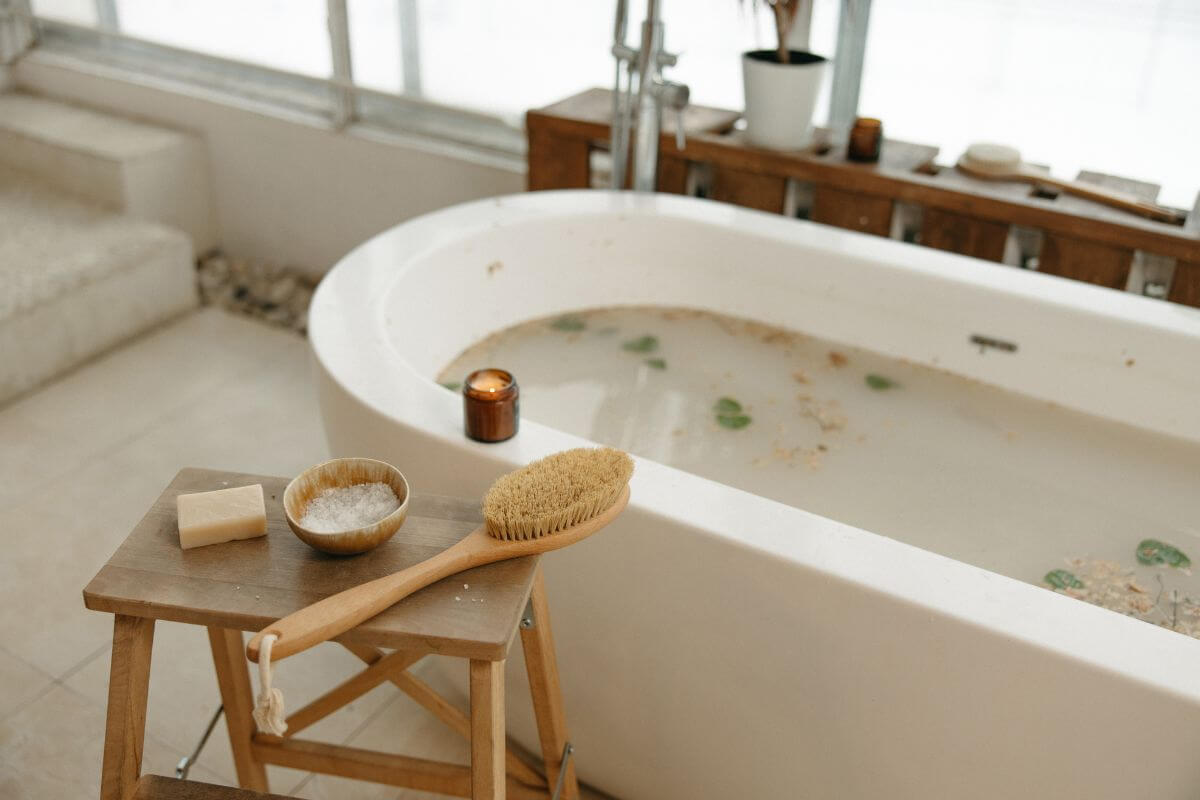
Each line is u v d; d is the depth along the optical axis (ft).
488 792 3.59
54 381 9.08
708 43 8.70
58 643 6.43
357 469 3.92
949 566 4.13
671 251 7.59
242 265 11.18
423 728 5.96
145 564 3.59
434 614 3.45
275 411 8.81
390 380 5.26
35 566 7.02
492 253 7.16
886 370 7.04
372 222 10.32
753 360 7.15
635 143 7.80
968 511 5.84
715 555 4.31
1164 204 7.62
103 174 10.29
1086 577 5.38
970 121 8.10
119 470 7.99
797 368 7.07
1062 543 5.63
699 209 7.54
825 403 6.71
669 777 5.20
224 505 3.72
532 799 4.95
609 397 6.70
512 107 9.65
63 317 9.00
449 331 6.96
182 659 6.36
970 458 6.25
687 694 4.81
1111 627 3.86
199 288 10.68
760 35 8.41
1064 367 6.52
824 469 6.12
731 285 7.55
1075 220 6.77
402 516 3.67
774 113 7.63
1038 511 5.86
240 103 10.56
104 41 11.55
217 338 9.86
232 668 4.58
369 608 3.36
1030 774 4.05
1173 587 5.32
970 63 7.90
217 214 11.28
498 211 7.35
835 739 4.48
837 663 4.26
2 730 5.83
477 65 9.62
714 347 7.30
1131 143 7.60
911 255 6.96
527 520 3.60
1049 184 7.18
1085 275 6.94
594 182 8.91
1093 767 3.90
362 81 10.08
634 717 5.08
